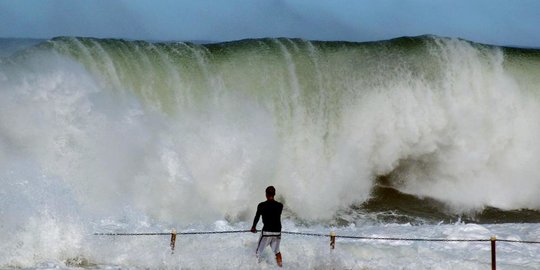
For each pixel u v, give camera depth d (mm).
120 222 65188
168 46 83625
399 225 76688
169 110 80938
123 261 53344
